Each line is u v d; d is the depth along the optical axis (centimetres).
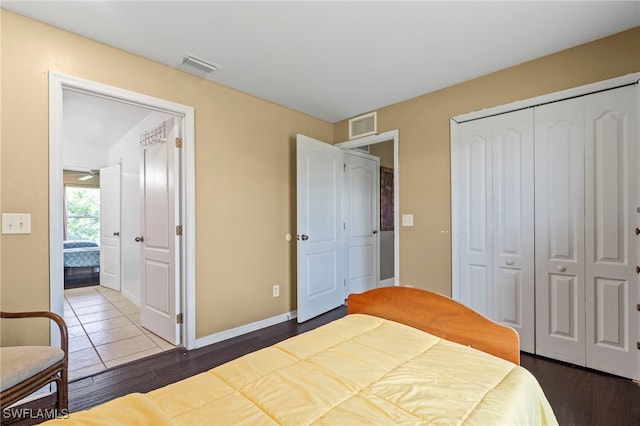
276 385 101
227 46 217
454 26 194
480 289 267
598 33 203
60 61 194
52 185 190
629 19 188
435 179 290
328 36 205
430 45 216
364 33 202
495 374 108
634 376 200
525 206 244
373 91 293
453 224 278
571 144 223
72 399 187
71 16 183
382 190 467
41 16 182
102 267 499
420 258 298
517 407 92
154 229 289
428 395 95
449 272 279
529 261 242
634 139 200
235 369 112
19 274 180
